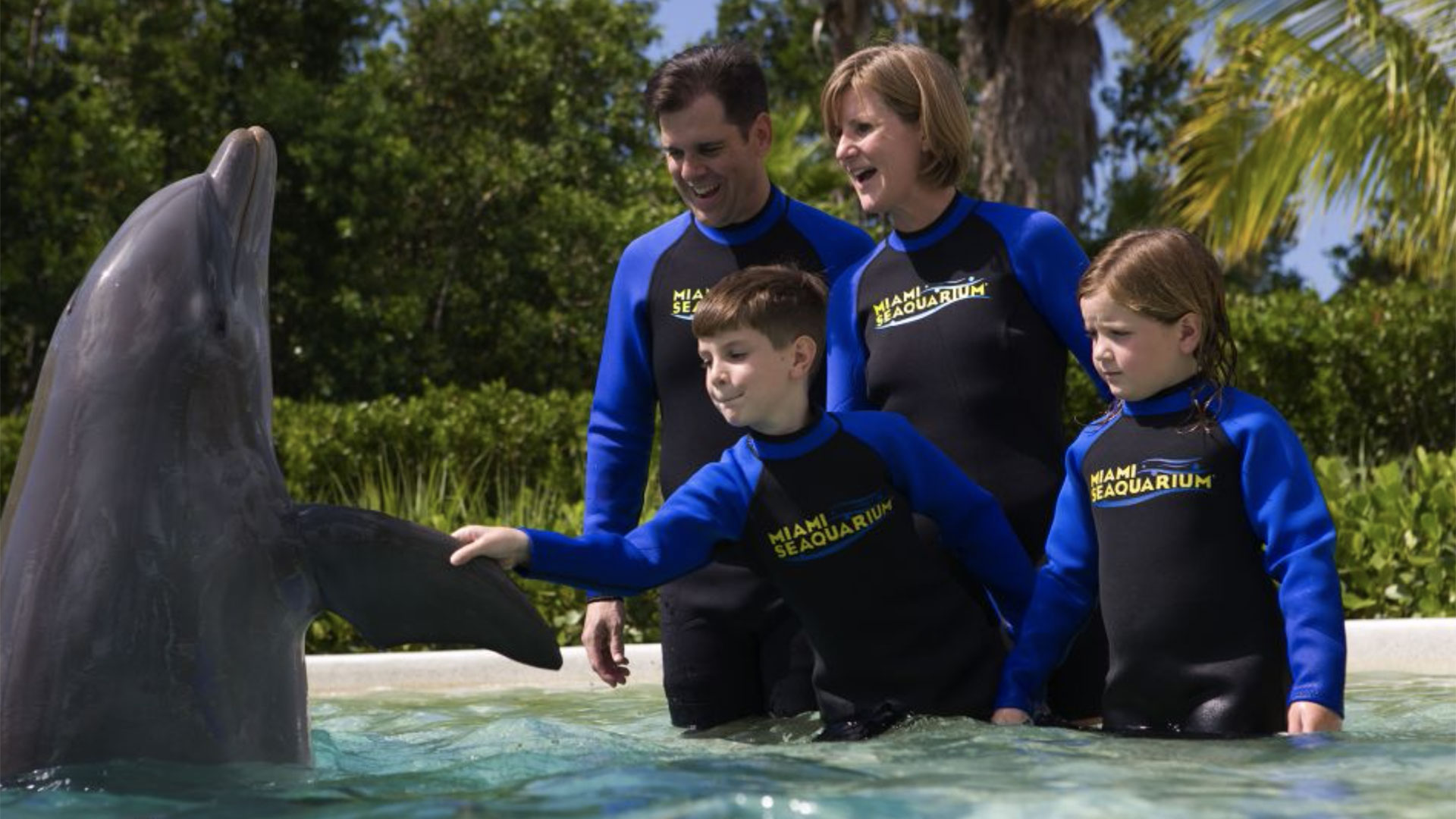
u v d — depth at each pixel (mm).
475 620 2979
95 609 2820
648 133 22766
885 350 3842
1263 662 3289
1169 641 3334
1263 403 3377
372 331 19578
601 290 20422
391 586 2969
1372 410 11938
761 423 3439
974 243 3793
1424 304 12094
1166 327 3350
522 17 22500
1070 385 10852
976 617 3553
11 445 11516
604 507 4277
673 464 4148
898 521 3473
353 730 4051
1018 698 3443
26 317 17906
